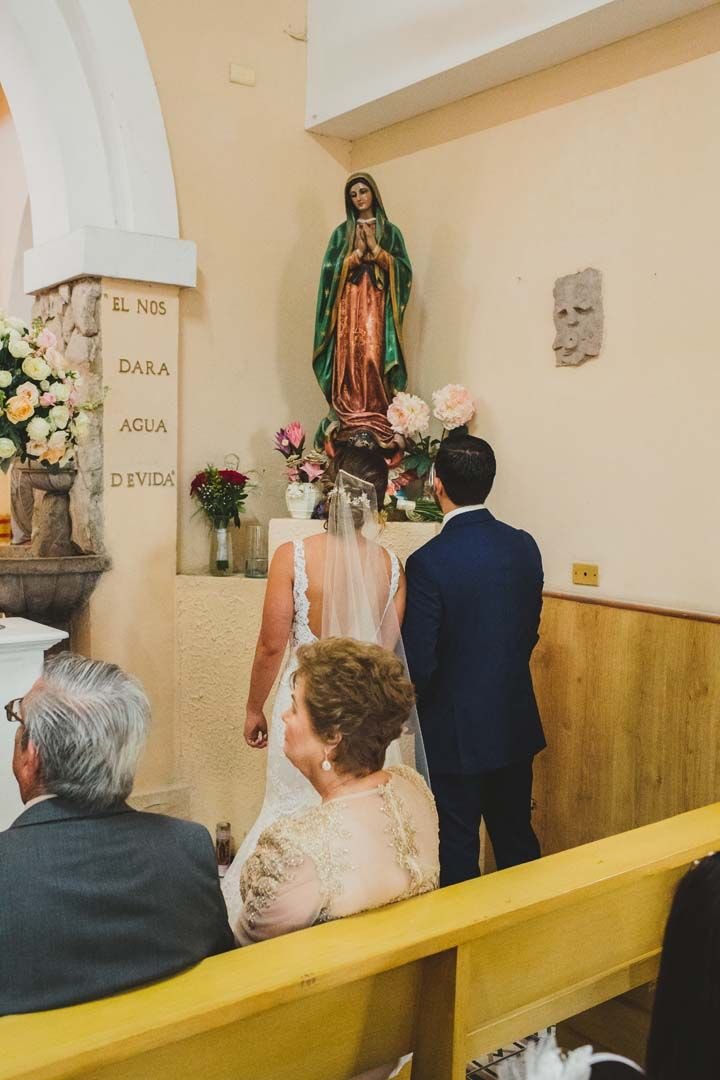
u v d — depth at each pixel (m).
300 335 4.55
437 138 4.13
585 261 3.52
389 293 3.97
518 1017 1.78
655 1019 0.94
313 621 2.76
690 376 3.18
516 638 2.78
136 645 4.08
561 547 3.63
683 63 3.19
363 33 4.08
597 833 3.45
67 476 3.97
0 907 1.35
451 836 2.77
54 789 1.47
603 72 3.44
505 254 3.83
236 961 1.47
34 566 3.77
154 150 3.99
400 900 1.69
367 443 2.85
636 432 3.35
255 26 4.29
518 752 2.80
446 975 1.62
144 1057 1.34
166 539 4.13
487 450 2.78
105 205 3.98
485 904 1.69
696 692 3.12
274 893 1.62
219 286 4.29
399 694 1.78
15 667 3.21
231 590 4.11
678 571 3.23
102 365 3.93
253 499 4.46
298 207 4.49
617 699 3.37
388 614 2.77
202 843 1.56
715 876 0.93
